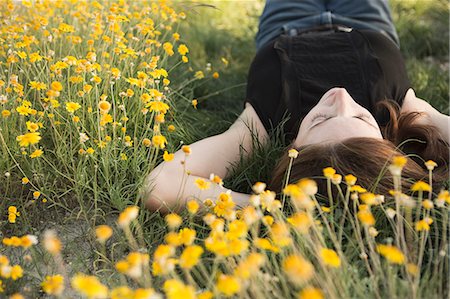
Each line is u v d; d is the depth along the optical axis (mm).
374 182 2043
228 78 3430
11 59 2398
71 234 2121
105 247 2051
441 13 4277
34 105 2430
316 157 2135
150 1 3457
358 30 2854
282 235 1616
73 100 2410
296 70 2682
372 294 1646
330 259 1470
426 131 2359
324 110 2307
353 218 1992
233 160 2424
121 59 2615
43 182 2146
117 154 2344
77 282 1308
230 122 2854
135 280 1878
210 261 1903
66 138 2373
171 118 2721
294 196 1675
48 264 1973
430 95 3191
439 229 1946
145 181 2148
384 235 1940
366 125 2250
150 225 2113
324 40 2811
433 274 1742
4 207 2146
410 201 1726
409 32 4082
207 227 2061
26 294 1833
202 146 2387
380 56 2734
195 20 4211
